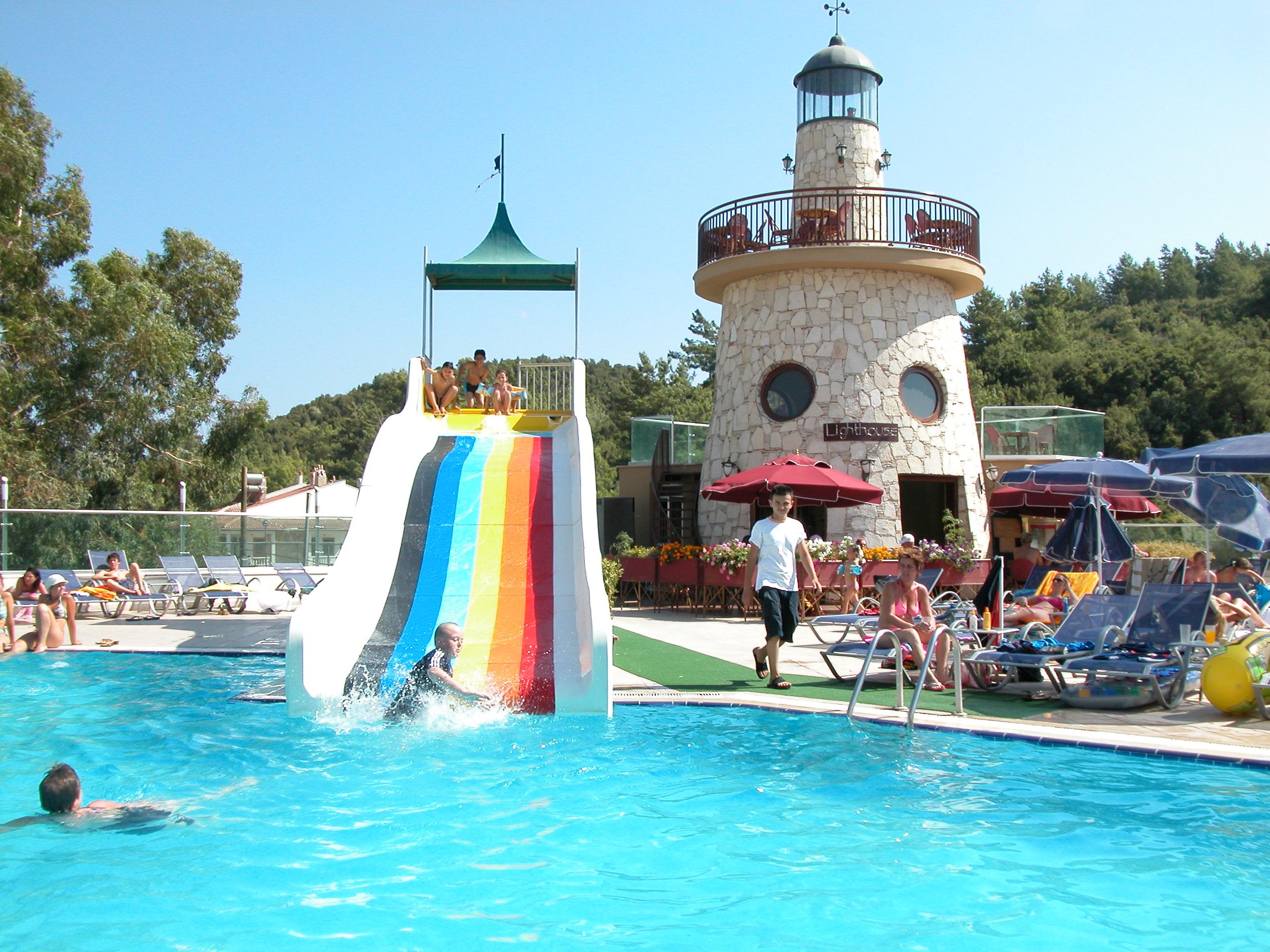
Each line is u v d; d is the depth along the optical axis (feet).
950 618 41.37
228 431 130.62
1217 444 38.65
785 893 15.94
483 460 50.67
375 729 28.35
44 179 114.01
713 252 75.20
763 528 34.76
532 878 16.72
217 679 38.42
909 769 23.61
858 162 74.74
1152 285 313.12
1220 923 14.65
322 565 81.97
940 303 73.20
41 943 14.11
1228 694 28.48
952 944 13.98
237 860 17.70
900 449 69.26
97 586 61.57
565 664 32.42
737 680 36.04
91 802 21.06
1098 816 19.77
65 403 110.83
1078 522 42.50
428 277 67.05
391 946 14.01
